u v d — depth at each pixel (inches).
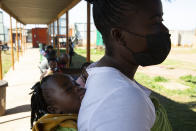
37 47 1333.7
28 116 188.7
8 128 165.3
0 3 309.4
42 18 609.6
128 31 28.7
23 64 530.0
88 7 214.2
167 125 36.2
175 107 216.5
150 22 28.2
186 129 165.2
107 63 32.1
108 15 29.4
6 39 1651.1
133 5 27.7
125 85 26.1
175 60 693.9
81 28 1406.3
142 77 381.1
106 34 31.0
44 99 46.6
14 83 311.3
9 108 207.3
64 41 1153.4
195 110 207.8
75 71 178.5
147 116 25.4
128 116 24.0
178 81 347.9
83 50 1026.1
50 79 46.3
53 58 199.5
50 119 37.4
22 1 302.7
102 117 25.0
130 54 30.3
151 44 28.4
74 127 36.9
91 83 29.3
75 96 44.9
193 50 1144.2
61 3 318.0
